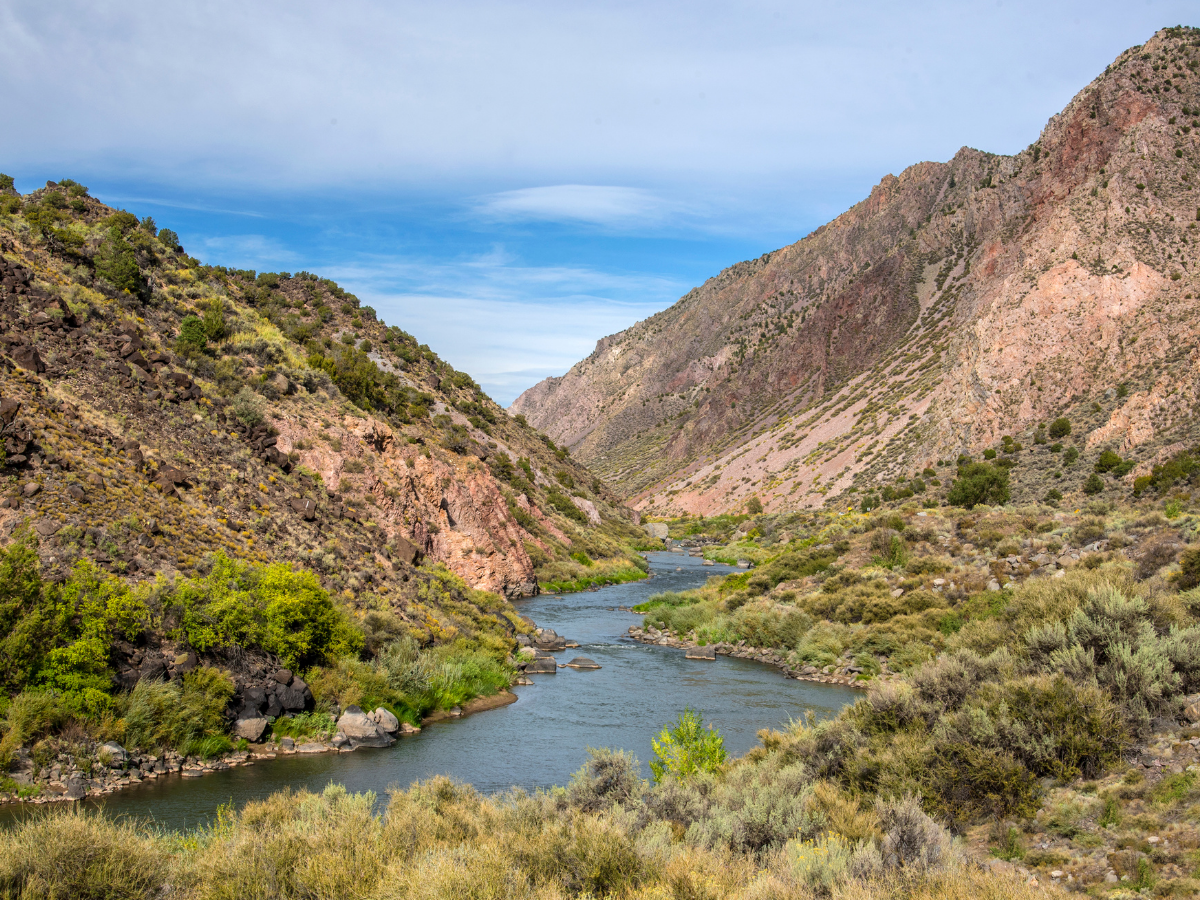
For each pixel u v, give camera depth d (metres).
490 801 13.33
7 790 14.59
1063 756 12.57
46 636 16.81
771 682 30.33
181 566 21.73
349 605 25.97
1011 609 23.94
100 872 8.77
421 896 8.54
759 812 11.74
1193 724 12.61
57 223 40.28
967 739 13.22
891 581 38.19
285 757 18.84
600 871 9.58
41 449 22.17
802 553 47.78
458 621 31.61
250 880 9.31
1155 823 10.54
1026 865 10.58
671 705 26.19
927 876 9.04
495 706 25.70
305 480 34.19
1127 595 19.41
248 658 20.52
